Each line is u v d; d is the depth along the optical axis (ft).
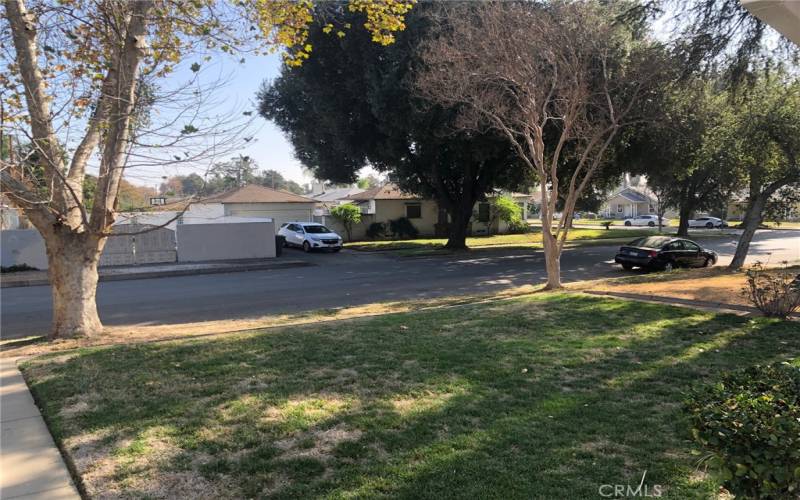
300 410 16.05
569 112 43.60
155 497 11.32
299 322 33.30
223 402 16.89
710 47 45.09
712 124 55.62
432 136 71.97
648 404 16.19
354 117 81.10
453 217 94.94
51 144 26.50
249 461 12.80
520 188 122.83
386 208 131.95
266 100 90.27
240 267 70.28
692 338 24.59
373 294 47.29
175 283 57.52
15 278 60.49
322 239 94.38
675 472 11.86
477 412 15.61
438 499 10.89
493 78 44.42
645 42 53.47
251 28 31.14
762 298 29.48
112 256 75.20
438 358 21.50
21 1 26.16
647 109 52.90
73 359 22.71
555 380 18.56
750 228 56.08
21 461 13.39
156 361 21.90
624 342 23.90
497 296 42.27
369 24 34.96
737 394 9.00
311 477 11.98
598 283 47.42
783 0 12.50
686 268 62.69
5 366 22.68
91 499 11.35
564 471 11.98
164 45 28.58
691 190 130.41
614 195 288.51
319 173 95.14
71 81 26.58
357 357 21.84
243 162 27.81
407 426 14.67
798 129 48.42
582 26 43.86
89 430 14.97
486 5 48.37
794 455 7.38
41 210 28.02
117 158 27.84
